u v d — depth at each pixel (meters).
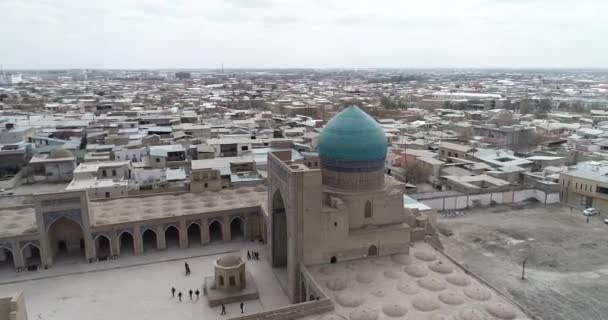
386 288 45.25
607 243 70.25
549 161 110.00
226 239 69.88
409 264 50.56
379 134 53.16
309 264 50.12
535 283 57.28
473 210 86.81
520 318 39.38
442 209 85.94
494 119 159.88
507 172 99.44
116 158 109.00
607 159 110.50
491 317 39.59
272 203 58.59
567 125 164.88
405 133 151.38
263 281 56.78
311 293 46.28
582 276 59.31
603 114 197.25
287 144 105.69
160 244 66.25
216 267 53.03
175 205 71.94
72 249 65.50
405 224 54.38
